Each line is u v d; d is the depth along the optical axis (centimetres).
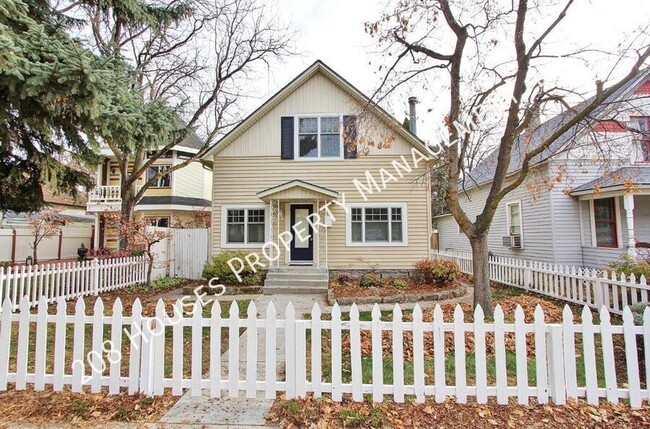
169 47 1274
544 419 310
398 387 336
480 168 1839
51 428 299
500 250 1563
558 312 717
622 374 417
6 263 1731
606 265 1092
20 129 680
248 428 298
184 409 328
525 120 652
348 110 1259
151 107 792
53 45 517
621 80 578
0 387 359
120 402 338
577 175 1188
